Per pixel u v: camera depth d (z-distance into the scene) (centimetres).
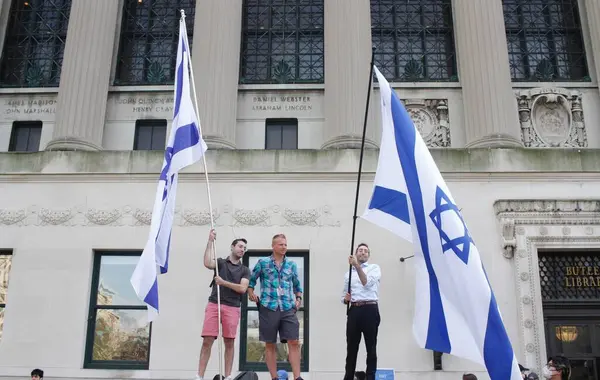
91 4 1831
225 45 1777
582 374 1539
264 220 1592
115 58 1958
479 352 739
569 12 2003
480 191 1606
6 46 2025
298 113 1878
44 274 1574
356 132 1680
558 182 1609
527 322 1490
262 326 898
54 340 1525
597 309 1578
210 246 920
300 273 1574
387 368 1465
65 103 1742
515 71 1942
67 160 1642
